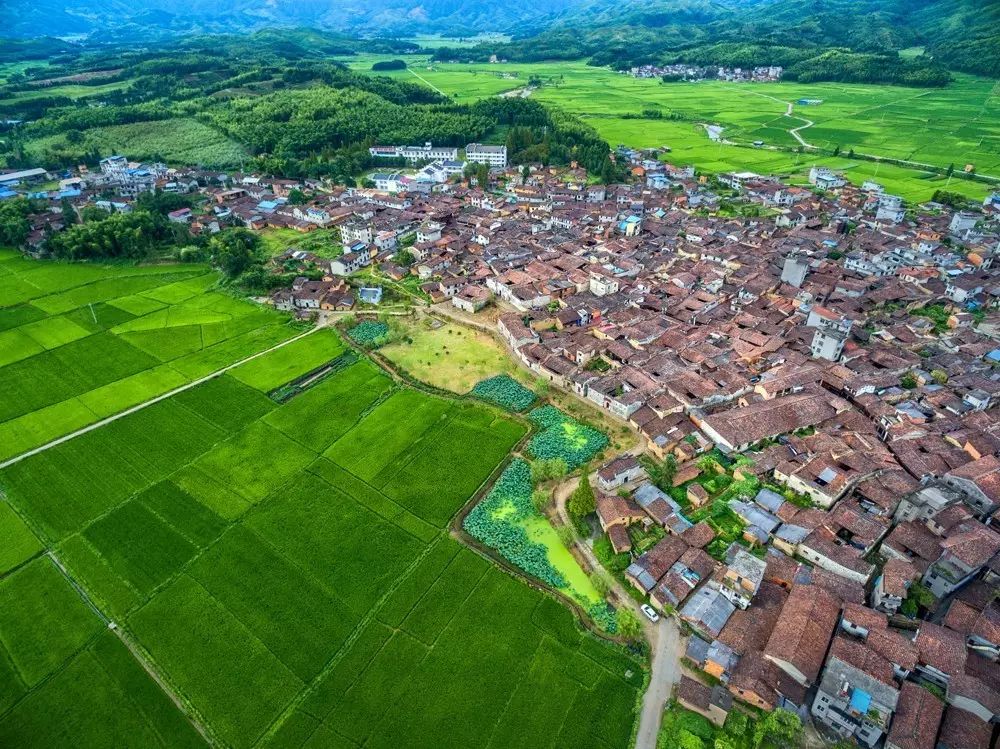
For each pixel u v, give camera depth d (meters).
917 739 68.75
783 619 82.38
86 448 121.50
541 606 90.12
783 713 71.50
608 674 80.75
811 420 122.88
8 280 193.88
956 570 88.88
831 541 96.06
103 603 90.94
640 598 90.88
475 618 88.38
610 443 122.88
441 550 99.25
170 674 81.44
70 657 83.62
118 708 77.50
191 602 90.94
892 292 177.12
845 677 73.50
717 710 73.75
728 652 79.81
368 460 118.25
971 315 164.75
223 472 115.25
